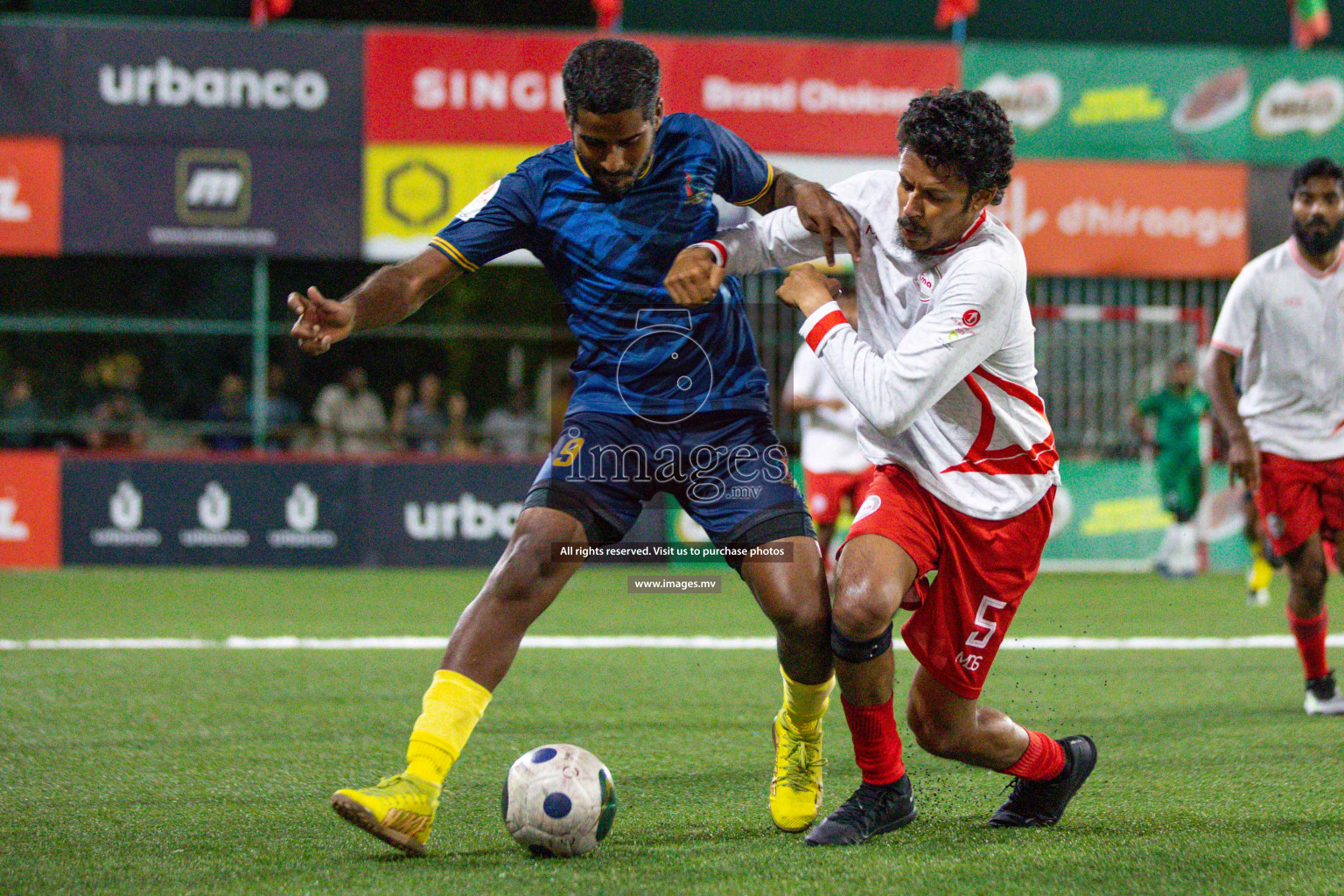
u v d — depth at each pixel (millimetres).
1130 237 44000
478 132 42875
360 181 42844
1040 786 13016
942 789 14695
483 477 43219
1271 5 51219
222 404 47062
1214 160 44062
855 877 11164
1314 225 18891
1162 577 41812
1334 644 27219
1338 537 19594
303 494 42812
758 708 19750
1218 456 44500
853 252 12320
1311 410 19312
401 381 52438
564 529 12250
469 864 11594
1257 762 16141
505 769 15625
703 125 12875
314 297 11297
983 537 12188
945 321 11547
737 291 13164
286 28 42406
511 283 52781
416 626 29094
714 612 31594
